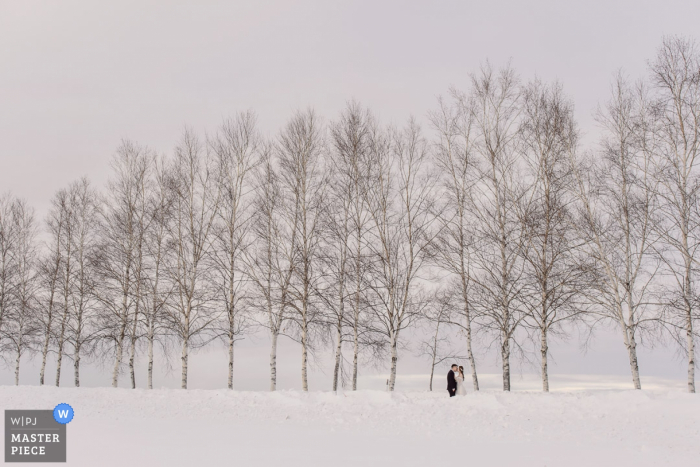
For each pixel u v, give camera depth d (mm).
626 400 16344
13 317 32188
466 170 23922
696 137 20344
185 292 25875
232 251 25406
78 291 29672
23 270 32938
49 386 23609
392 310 22922
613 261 20828
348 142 25109
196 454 10484
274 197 25359
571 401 17125
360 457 10453
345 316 23828
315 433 13742
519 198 22500
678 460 10289
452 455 10742
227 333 25484
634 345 20203
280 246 24734
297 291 23891
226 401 19984
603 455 10758
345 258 23656
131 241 27875
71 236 31312
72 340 30219
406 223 23828
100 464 9531
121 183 28641
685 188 20188
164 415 17250
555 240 21312
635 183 20844
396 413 17078
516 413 16469
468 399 18328
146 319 27031
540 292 21297
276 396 20234
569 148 22156
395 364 22750
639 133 21172
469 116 24547
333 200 24375
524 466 9766
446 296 23250
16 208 33688
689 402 15125
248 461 9891
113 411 17781
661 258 19922
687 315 19406
